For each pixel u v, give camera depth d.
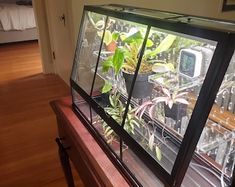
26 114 2.63
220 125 0.69
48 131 2.34
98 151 0.87
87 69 1.11
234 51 0.50
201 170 0.72
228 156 0.71
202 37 0.55
